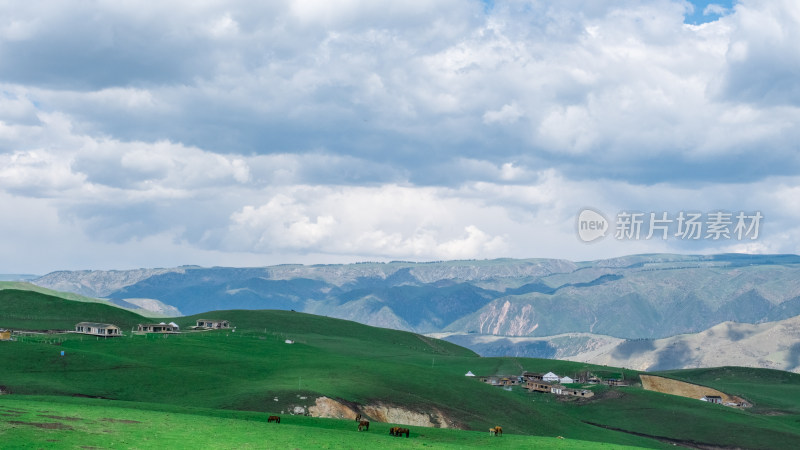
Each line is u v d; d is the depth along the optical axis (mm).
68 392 156000
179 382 178375
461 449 96500
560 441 111125
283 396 165625
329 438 97688
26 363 180000
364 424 114750
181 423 98000
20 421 83125
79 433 80375
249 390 172125
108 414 99375
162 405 132500
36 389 155125
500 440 110188
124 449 75375
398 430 110688
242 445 85062
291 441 91500
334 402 168375
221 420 107250
